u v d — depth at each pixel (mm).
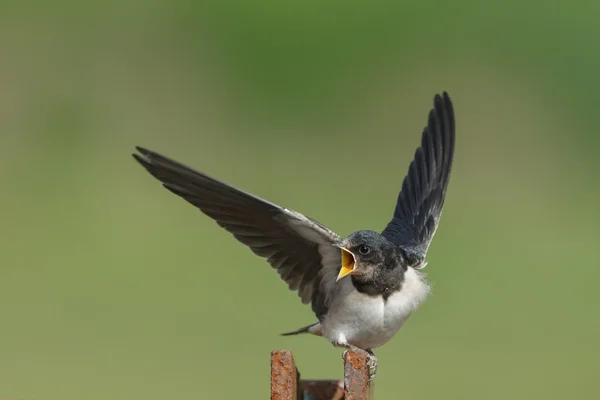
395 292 7121
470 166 20750
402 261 7219
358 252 6969
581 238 18281
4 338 13867
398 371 13195
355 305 7113
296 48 23547
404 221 8547
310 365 13109
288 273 7262
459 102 21781
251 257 17547
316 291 7359
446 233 18312
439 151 8773
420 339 14414
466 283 16500
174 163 6430
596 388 12844
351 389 5609
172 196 19844
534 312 15406
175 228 18594
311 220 6758
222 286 16156
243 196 6672
